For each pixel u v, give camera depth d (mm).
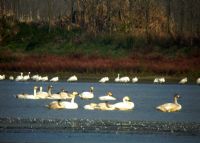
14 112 65750
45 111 67000
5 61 135750
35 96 83125
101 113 65938
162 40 145125
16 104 75312
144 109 71812
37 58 135875
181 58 134750
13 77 128125
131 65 130625
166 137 51375
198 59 134250
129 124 57469
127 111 68938
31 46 144250
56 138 49656
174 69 129875
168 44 142500
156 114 66562
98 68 130500
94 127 55156
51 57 135875
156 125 57438
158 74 129250
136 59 134000
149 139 50281
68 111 67375
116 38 146125
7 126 54812
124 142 48656
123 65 130750
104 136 51031
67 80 122438
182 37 146625
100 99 82938
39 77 121812
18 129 53375
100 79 126938
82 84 117625
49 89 84688
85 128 54594
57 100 79062
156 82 120000
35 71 132750
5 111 66688
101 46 141875
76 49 140625
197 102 84625
